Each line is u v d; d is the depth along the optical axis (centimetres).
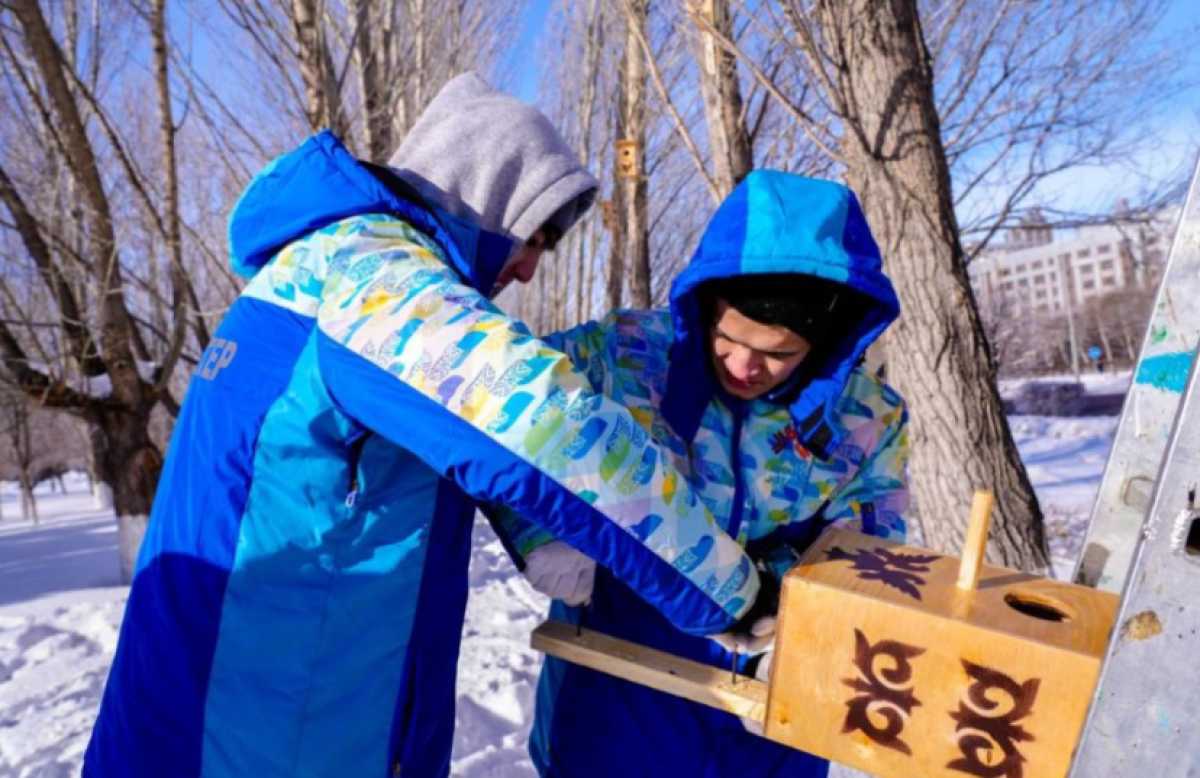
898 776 91
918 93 302
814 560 101
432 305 97
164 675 112
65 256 690
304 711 112
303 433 107
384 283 101
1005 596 92
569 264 1444
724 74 440
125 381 670
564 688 149
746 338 122
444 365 93
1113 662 71
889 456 147
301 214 115
